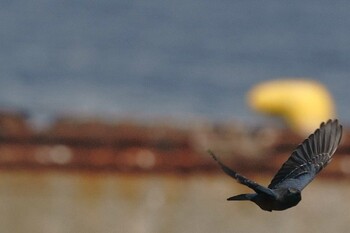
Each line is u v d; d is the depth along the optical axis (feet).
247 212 48.11
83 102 113.19
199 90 128.47
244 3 235.40
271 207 23.35
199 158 48.65
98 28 192.44
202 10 223.51
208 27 203.00
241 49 176.14
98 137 49.21
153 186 48.34
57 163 48.57
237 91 130.62
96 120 49.93
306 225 48.34
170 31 195.21
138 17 209.77
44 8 209.15
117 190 48.39
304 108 58.75
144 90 126.52
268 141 49.44
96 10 213.87
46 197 48.29
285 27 205.57
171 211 48.21
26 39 173.58
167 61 159.12
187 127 49.67
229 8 228.43
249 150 49.16
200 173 48.49
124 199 48.32
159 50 172.45
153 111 114.73
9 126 49.29
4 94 115.96
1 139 49.03
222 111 114.01
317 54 172.04
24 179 48.32
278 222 48.14
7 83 125.29
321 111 59.21
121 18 207.51
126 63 154.92
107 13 211.61
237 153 49.14
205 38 188.34
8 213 48.21
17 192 48.29
